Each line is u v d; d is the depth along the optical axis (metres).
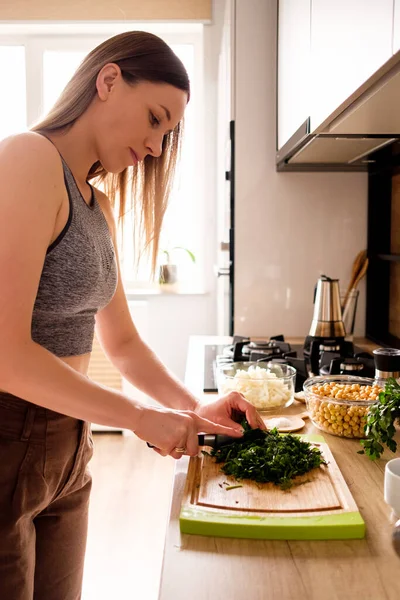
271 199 2.59
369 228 2.55
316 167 2.50
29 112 3.62
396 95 1.23
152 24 3.43
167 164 1.36
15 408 1.07
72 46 3.58
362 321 2.67
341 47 1.37
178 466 1.16
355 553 0.86
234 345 2.28
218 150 3.39
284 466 1.07
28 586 1.13
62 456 1.12
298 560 0.84
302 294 2.63
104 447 3.28
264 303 2.64
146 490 2.76
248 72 2.54
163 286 3.73
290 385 1.56
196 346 2.43
